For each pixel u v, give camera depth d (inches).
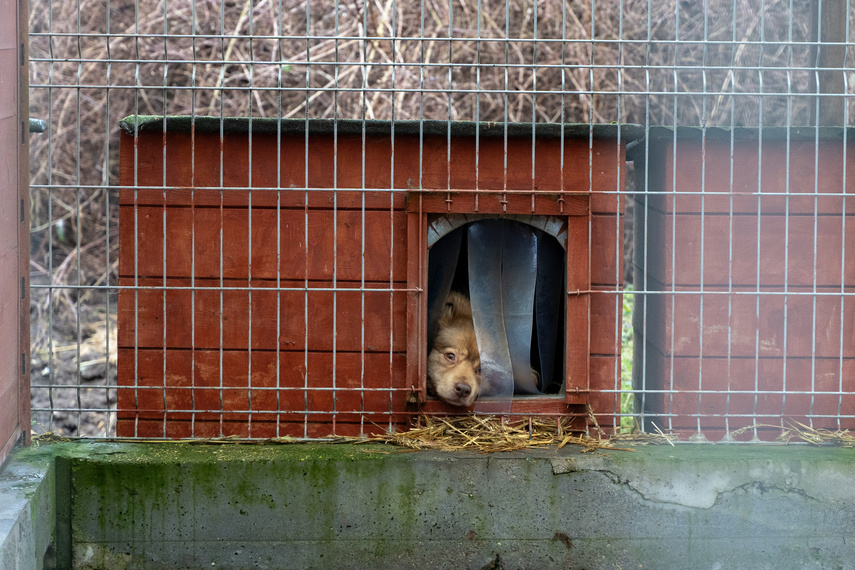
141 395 149.8
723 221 150.6
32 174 335.3
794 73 305.0
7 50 128.6
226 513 138.6
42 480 128.6
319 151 146.6
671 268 152.1
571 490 139.6
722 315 151.9
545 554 140.9
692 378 152.9
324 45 332.8
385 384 150.3
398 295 148.8
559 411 150.9
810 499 139.2
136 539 138.8
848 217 150.7
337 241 148.5
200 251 147.9
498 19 340.2
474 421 150.8
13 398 135.7
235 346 149.3
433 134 146.0
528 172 146.9
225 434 150.9
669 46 327.0
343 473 138.7
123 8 331.3
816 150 143.5
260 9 331.3
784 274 150.6
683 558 140.6
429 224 148.3
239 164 146.7
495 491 139.6
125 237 147.7
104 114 336.8
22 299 139.6
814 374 152.3
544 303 164.2
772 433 152.8
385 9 332.8
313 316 149.4
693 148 149.6
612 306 149.9
